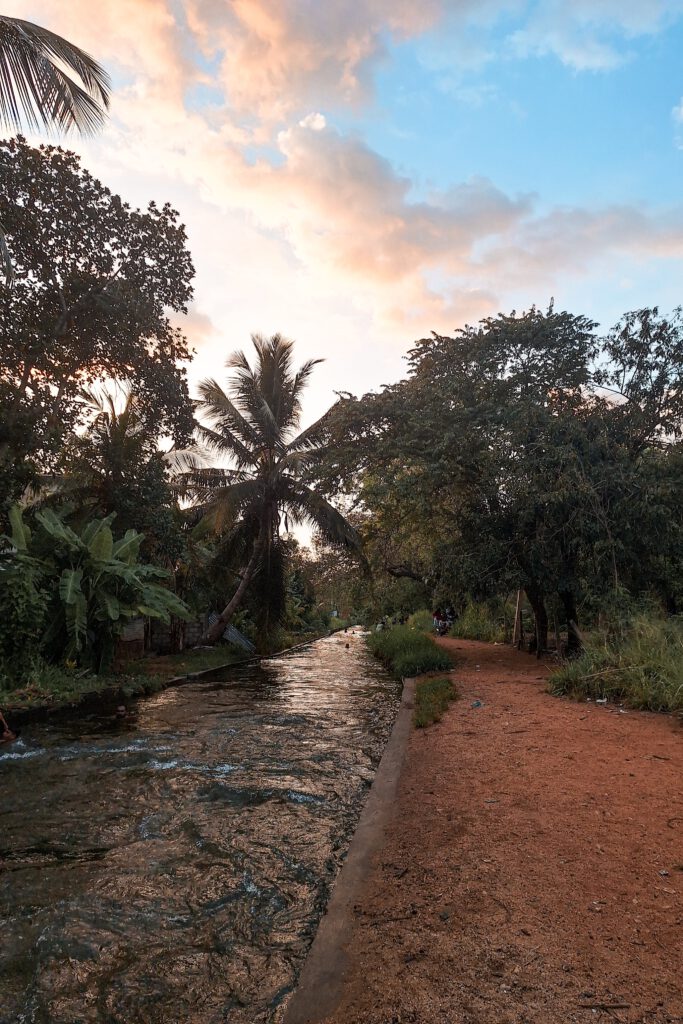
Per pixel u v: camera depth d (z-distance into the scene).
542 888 3.09
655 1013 2.12
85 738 7.68
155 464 14.81
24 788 5.66
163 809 5.11
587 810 4.13
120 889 3.71
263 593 19.48
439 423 11.55
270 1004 2.59
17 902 3.56
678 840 3.60
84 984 2.78
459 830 3.96
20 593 9.38
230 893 3.64
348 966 2.59
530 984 2.33
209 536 18.47
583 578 11.30
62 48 8.14
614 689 8.06
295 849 4.27
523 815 4.11
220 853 4.21
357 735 7.93
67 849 4.31
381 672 15.10
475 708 7.98
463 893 3.12
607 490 10.96
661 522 10.66
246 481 17.64
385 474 12.47
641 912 2.81
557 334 12.30
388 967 2.54
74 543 11.23
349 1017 2.26
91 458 14.28
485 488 11.74
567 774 4.94
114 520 14.04
